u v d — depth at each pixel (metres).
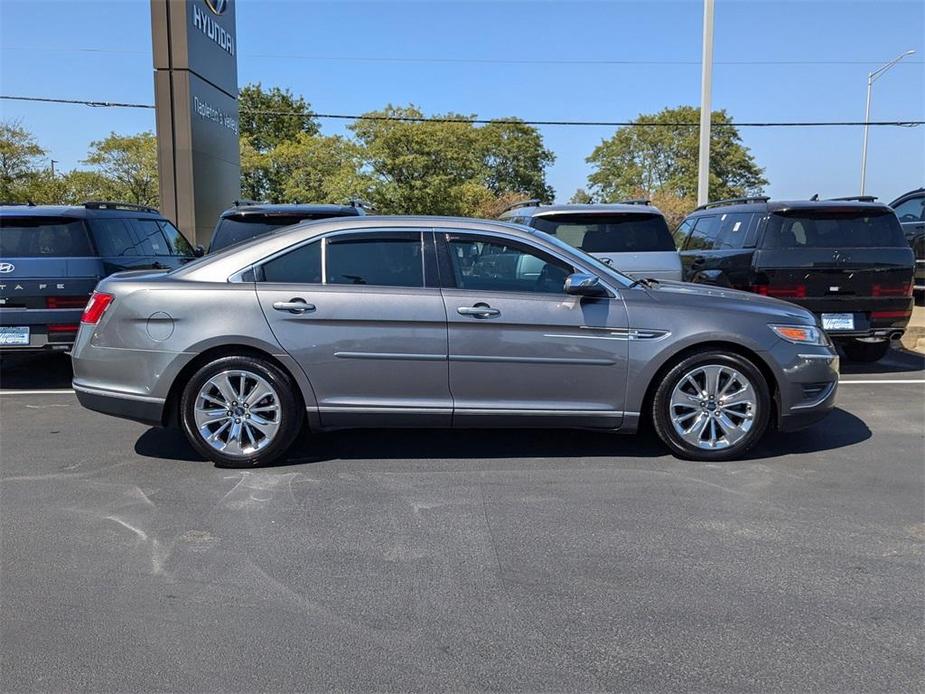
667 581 3.54
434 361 5.04
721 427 5.26
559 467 5.19
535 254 5.19
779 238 7.82
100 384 5.16
